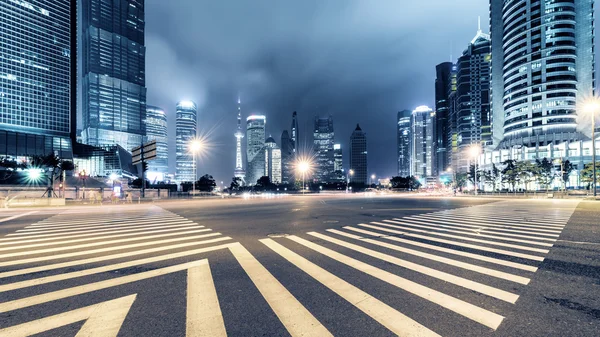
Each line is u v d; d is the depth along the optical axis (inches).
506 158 4050.2
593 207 834.2
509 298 159.2
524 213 655.1
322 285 181.2
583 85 3811.5
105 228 441.4
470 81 6683.1
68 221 547.8
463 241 322.0
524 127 4052.7
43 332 124.9
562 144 3489.2
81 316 140.2
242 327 128.5
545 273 203.2
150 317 138.6
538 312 141.6
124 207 973.2
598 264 226.1
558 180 3376.0
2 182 2276.1
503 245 299.1
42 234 386.3
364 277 196.1
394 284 182.2
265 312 143.6
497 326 127.8
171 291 172.6
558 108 3809.1
